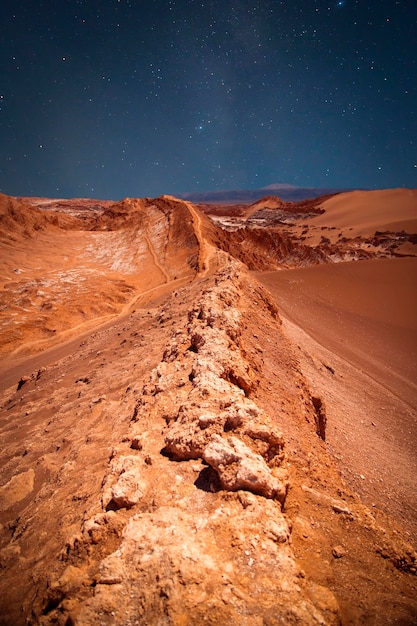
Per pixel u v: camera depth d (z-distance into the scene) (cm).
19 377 1670
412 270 3388
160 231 4719
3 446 809
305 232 9588
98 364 1216
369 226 8650
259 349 1039
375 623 313
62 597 310
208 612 273
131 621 267
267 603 285
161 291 2947
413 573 374
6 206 4753
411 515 786
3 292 2923
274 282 3200
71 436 704
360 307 2905
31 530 449
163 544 327
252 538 340
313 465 630
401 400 1628
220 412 509
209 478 423
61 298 2931
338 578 353
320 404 1020
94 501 439
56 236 4800
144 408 618
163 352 916
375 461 984
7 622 323
